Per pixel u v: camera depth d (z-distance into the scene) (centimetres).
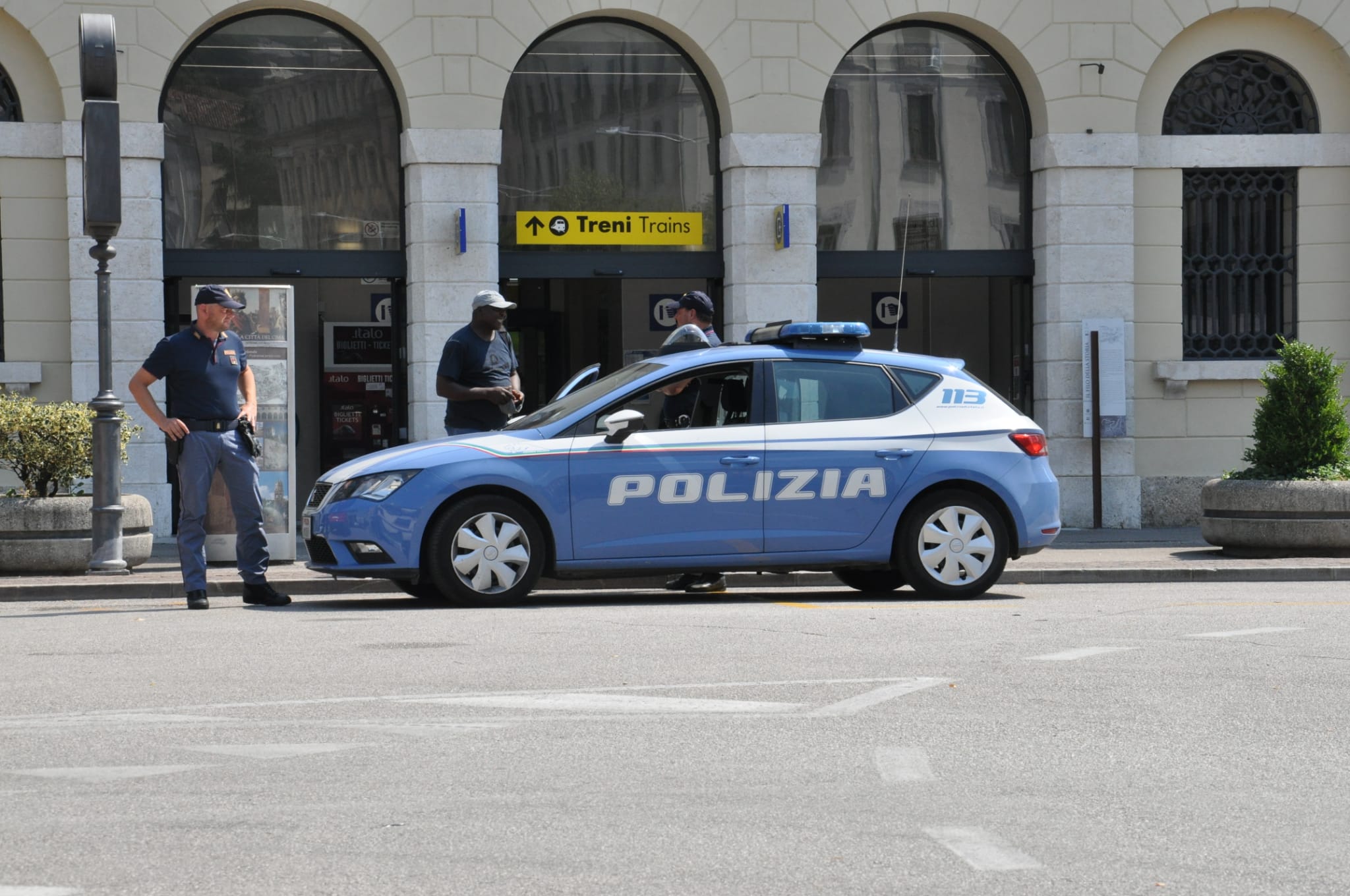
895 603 1995
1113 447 3388
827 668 1420
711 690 1308
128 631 1705
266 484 2517
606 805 938
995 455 2084
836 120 3397
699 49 3278
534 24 3238
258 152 3222
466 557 1947
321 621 1792
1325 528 2647
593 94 3319
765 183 3294
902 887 780
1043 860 827
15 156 3084
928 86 3419
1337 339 3434
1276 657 1487
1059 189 3372
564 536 1961
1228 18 3419
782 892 772
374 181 3262
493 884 783
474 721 1180
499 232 3291
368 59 3253
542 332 3350
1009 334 3503
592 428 1994
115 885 785
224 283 3259
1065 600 2061
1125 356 3388
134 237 3103
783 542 2016
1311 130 3456
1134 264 3400
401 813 920
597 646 1557
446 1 3206
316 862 823
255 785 988
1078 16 3372
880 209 3412
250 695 1291
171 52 3123
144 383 2002
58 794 966
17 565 2311
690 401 2025
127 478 3103
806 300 3306
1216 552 2769
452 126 3209
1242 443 3422
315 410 3434
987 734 1140
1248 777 1017
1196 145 3412
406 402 3294
